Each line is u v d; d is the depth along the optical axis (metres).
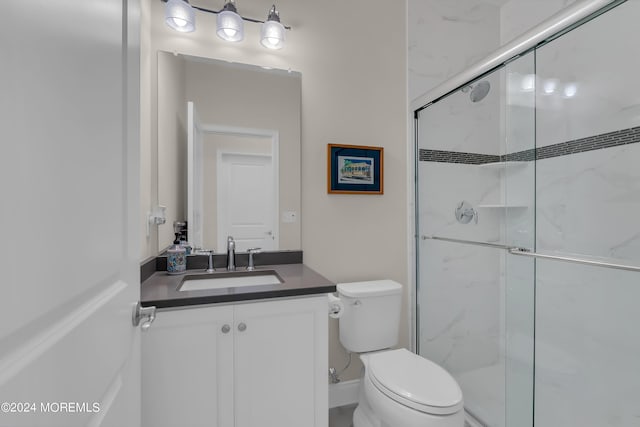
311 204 1.79
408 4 1.98
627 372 1.33
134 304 0.73
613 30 1.38
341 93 1.84
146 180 1.39
